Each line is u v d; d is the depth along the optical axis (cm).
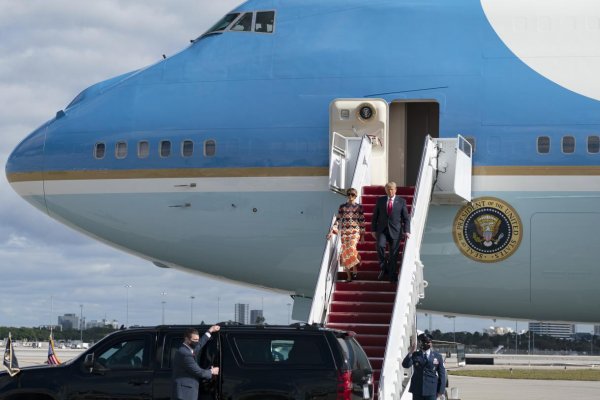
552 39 5269
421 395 4253
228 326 3634
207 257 5472
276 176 5256
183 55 5634
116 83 5762
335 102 5175
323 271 4403
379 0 5519
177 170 5366
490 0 5441
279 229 5275
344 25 5459
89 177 5488
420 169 4603
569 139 5106
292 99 5319
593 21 5288
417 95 5209
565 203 5088
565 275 5159
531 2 5397
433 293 5369
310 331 3569
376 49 5350
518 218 5119
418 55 5300
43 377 3672
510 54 5250
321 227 5212
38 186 5600
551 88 5175
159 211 5397
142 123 5453
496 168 5125
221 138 5328
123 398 3622
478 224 5150
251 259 5403
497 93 5181
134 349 3684
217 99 5409
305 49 5416
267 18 5553
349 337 3694
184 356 3481
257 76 5416
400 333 4216
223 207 5319
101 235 5594
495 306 5378
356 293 4528
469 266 5203
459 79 5219
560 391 8975
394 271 4516
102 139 5484
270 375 3516
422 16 5419
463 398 7819
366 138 5025
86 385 3644
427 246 5203
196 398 3491
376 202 4697
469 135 5156
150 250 5547
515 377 12056
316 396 3484
